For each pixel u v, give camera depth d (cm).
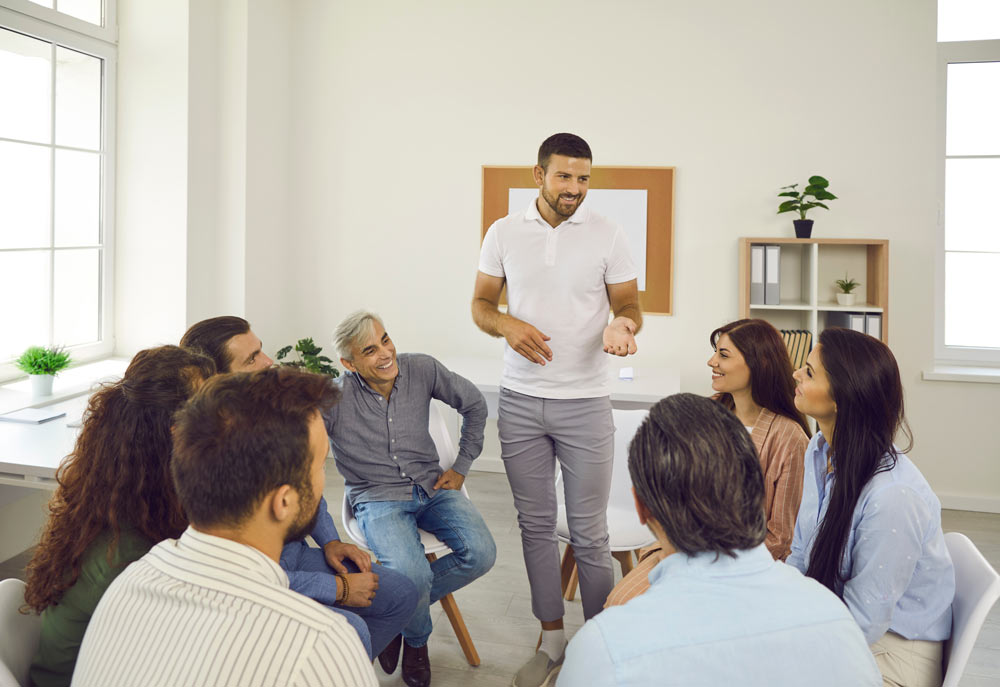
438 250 476
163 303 412
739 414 215
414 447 248
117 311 417
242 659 90
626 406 380
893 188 423
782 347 203
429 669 237
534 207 231
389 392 248
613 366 458
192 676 89
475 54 461
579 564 238
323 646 94
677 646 92
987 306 438
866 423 148
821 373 155
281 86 473
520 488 240
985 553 359
